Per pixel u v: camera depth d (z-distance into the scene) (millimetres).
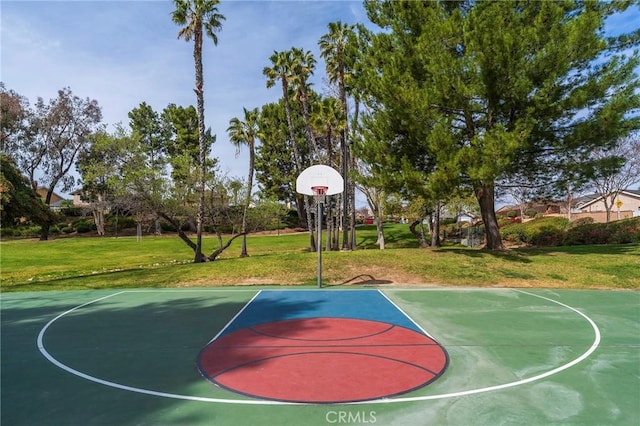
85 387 5238
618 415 4320
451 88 13898
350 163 25438
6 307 10914
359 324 8352
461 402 4648
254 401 4715
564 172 16312
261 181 51219
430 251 17953
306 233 48469
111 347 7012
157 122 58625
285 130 46656
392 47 16797
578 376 5441
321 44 24953
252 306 10383
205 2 19391
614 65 14156
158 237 47031
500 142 12688
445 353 6430
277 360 6156
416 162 16797
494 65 13281
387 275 14617
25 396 4984
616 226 22422
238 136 27812
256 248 33875
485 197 18391
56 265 24453
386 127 15648
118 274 16344
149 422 4242
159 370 5824
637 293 11781
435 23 14445
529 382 5234
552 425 4105
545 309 9711
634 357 6234
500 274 14266
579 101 13438
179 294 12422
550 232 25719
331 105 25875
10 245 36844
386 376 5449
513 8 14562
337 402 4664
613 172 15883
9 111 47969
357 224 58875
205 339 7406
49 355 6625
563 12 13805
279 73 26766
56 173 52969
